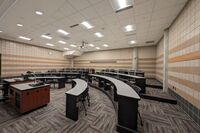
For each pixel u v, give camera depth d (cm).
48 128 215
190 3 274
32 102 292
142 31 522
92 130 210
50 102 371
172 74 410
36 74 657
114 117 265
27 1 281
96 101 388
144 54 910
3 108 310
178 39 355
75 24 437
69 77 775
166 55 479
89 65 1249
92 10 326
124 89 252
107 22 414
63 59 1225
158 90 518
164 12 338
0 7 309
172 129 217
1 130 208
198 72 237
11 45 727
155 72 857
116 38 661
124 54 1020
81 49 1118
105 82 520
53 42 783
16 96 297
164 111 304
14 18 383
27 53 835
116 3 290
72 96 251
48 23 427
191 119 259
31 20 399
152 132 205
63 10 326
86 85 346
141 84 453
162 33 554
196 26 248
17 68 763
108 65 1116
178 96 349
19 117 259
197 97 239
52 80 632
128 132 195
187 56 290
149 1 280
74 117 247
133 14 349
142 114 284
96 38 662
